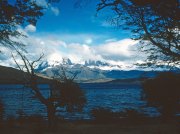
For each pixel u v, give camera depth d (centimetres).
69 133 1970
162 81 2623
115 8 965
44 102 2055
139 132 1984
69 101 2097
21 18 1441
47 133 1969
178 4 795
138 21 1048
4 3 1333
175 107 2638
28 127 2272
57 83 2092
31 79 1994
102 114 2825
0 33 1404
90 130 2145
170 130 1991
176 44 1092
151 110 4653
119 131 2066
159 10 845
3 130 2092
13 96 11769
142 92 2841
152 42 1132
